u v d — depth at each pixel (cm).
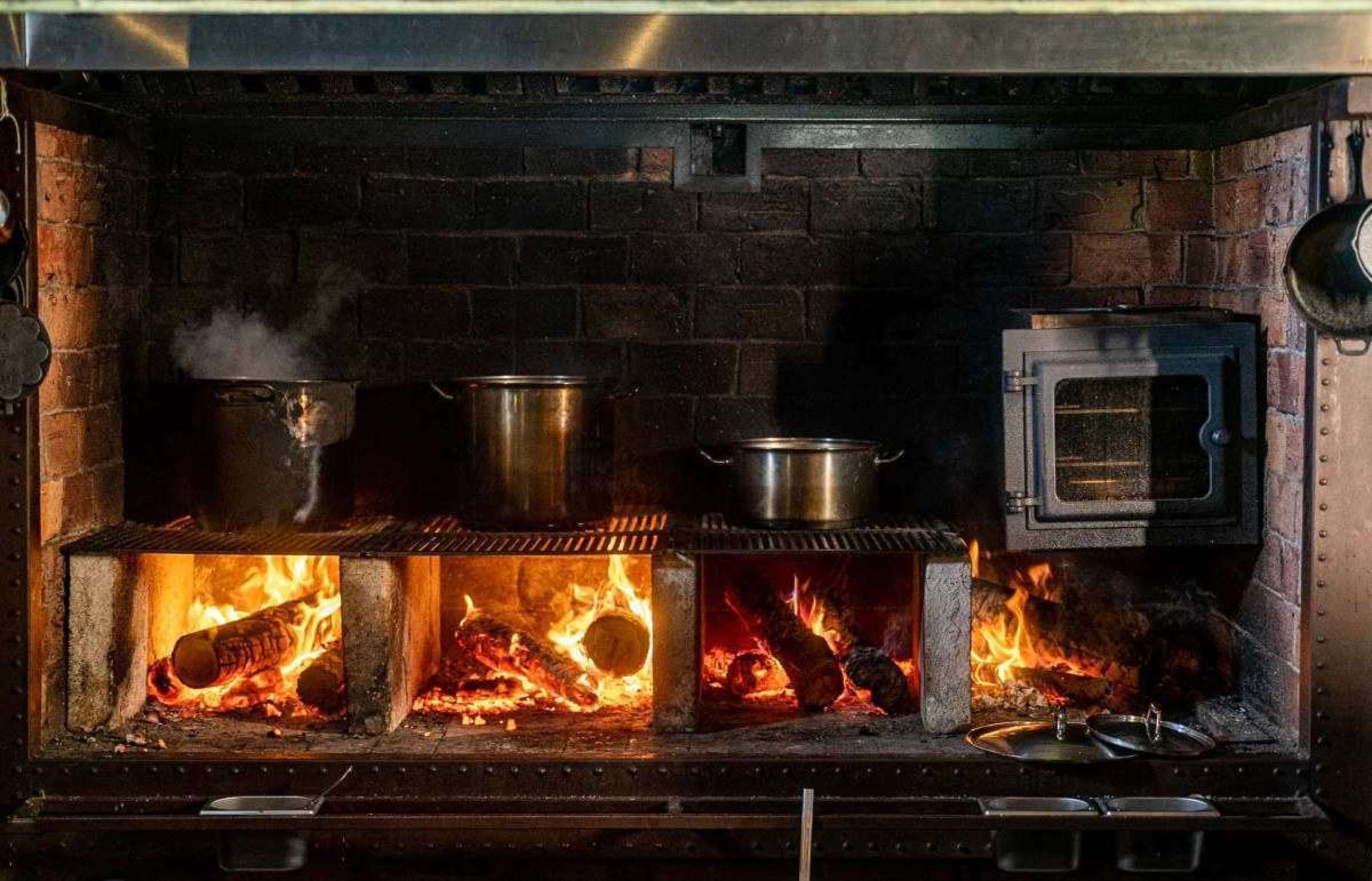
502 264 433
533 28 327
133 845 356
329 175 431
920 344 435
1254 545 395
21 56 327
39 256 358
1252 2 325
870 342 435
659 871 358
